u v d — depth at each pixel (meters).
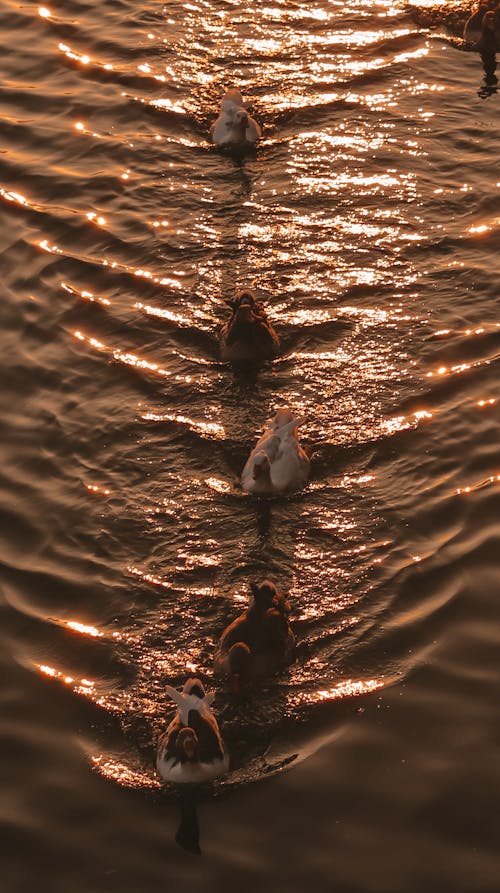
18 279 22.34
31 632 15.98
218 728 14.67
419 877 12.90
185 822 13.64
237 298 21.00
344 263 22.69
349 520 17.59
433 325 21.12
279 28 29.78
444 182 24.62
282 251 23.00
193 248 23.09
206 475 18.53
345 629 15.91
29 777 14.13
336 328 21.20
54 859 13.22
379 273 22.39
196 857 13.21
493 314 21.27
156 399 19.88
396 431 19.06
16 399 19.80
